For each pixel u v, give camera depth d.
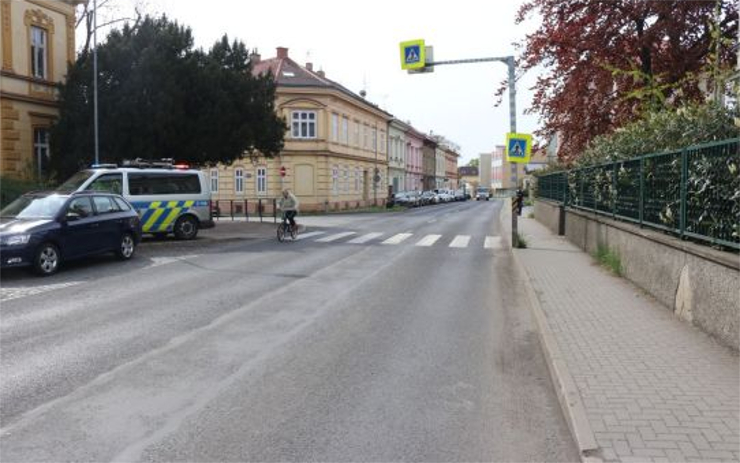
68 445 4.47
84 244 13.73
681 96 13.80
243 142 25.64
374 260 15.45
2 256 12.09
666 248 8.53
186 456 4.29
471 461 4.22
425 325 8.33
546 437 4.63
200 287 11.27
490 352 7.00
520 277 12.69
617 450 4.07
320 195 46.50
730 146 6.70
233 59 27.20
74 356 6.75
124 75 23.67
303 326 8.21
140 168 19.78
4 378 6.00
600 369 5.77
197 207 20.73
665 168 9.14
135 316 8.79
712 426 4.43
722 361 5.98
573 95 15.10
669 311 8.30
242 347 7.14
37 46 24.86
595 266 12.99
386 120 65.12
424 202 64.56
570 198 19.95
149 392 5.61
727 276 6.45
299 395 5.53
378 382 5.91
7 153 23.27
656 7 13.62
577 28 14.38
